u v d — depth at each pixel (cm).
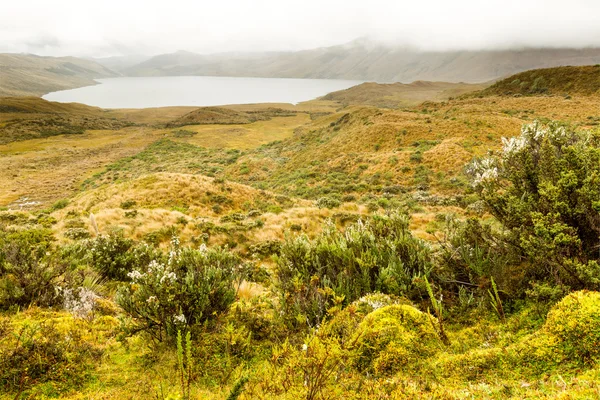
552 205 377
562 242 340
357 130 6788
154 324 402
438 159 4219
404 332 308
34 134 13950
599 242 356
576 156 399
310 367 258
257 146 11425
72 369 319
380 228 618
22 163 8619
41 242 1126
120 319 435
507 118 5634
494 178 465
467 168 531
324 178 4769
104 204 2716
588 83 7975
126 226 1573
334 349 269
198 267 489
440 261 472
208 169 7338
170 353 359
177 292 410
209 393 277
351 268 513
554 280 349
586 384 189
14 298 471
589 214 358
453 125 5600
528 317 313
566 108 6312
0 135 13238
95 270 757
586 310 240
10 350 321
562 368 221
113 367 338
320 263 546
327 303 410
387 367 274
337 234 630
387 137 5866
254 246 1327
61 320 430
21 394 282
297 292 447
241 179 6462
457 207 2253
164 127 16562
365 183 4066
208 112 19262
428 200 2545
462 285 430
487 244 448
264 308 502
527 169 445
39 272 523
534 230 374
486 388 218
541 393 196
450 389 226
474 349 284
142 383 304
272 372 293
